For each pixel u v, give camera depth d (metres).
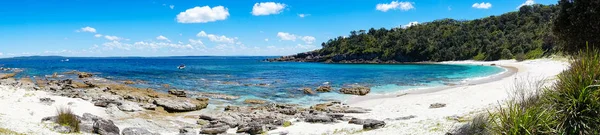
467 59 106.19
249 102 25.97
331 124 15.98
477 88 27.05
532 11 123.62
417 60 121.06
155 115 19.59
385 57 128.25
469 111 15.22
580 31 15.31
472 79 41.59
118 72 64.75
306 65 105.50
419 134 10.88
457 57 110.31
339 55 138.50
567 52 16.84
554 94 6.28
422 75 51.59
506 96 19.20
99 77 50.97
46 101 19.55
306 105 24.80
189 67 90.25
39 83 37.28
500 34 110.81
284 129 15.05
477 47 107.88
